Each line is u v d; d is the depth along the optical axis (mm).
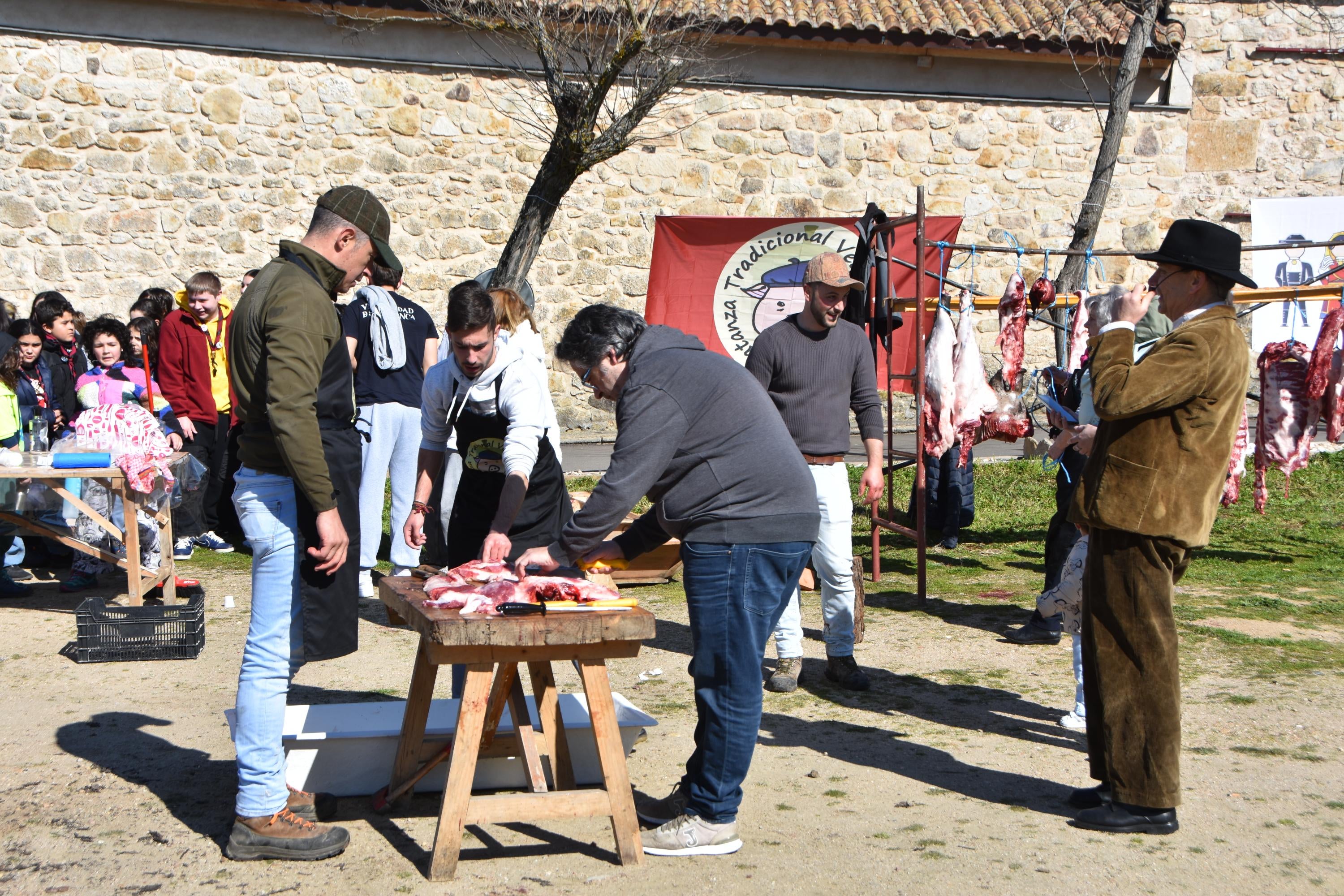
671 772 4152
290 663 3576
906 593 7203
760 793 3971
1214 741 4449
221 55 11688
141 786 3912
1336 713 4781
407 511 6676
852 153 13078
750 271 8922
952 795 3959
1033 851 3467
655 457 3273
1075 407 5660
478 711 3234
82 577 6934
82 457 6008
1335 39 13562
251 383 3283
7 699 4855
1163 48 13055
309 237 3395
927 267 8781
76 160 11461
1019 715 4859
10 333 7172
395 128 12133
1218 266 3547
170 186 11711
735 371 3418
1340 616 6469
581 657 3293
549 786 3939
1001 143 13305
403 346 6586
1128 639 3561
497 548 3883
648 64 8977
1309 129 13680
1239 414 3625
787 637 5207
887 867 3352
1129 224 13633
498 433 4184
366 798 3875
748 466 3334
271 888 3172
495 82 12273
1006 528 9375
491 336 3980
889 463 7574
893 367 9336
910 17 12812
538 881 3256
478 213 12398
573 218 12633
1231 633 6004
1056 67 13336
